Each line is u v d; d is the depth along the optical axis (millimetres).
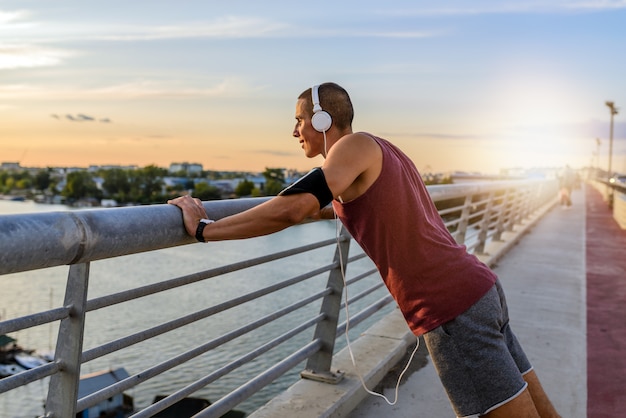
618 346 4562
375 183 1884
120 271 65500
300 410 3006
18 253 1307
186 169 148750
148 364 30609
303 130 2102
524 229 12516
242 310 41719
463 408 1982
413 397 3486
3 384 1515
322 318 3322
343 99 2049
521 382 1959
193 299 48844
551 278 7254
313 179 1782
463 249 2045
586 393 3637
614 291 6535
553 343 4637
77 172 190500
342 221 2039
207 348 2266
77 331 1690
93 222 1501
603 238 11719
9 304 55125
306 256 58094
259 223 1808
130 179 179375
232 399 2480
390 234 1914
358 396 3365
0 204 185125
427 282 1945
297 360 3070
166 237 1795
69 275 1693
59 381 1728
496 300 2000
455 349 1956
